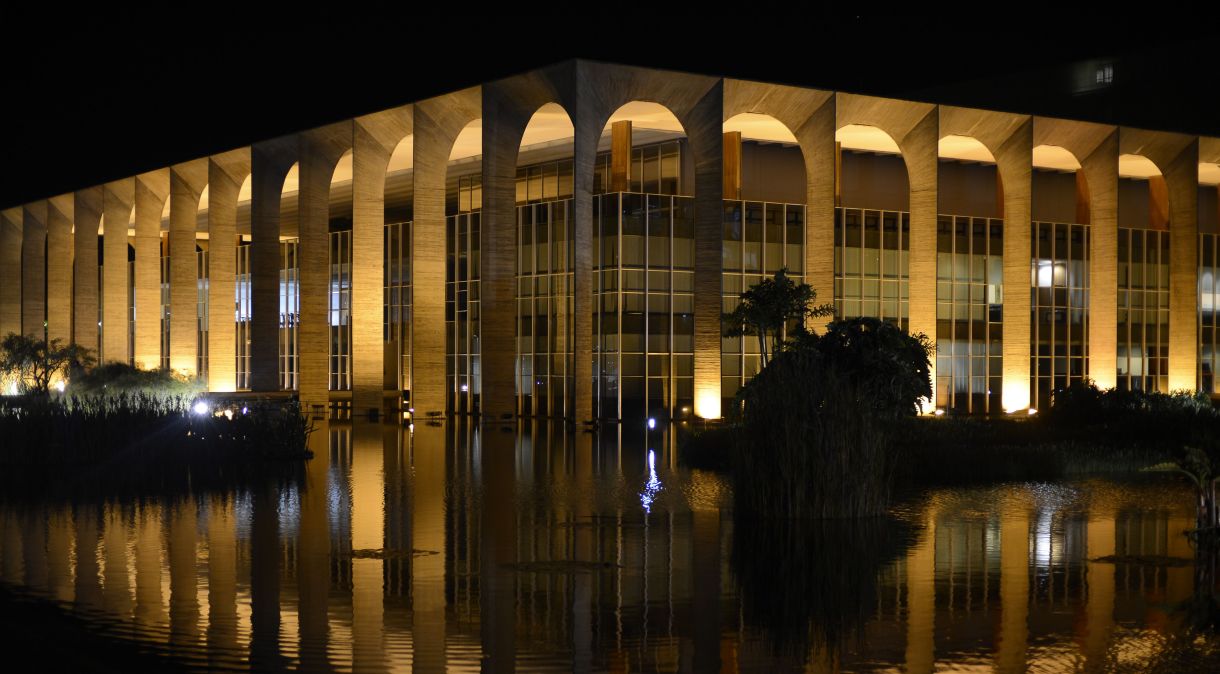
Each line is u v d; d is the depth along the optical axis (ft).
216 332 185.47
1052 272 179.22
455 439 118.21
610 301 151.33
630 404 151.23
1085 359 182.29
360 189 157.28
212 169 184.75
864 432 58.49
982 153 176.04
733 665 32.91
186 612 38.93
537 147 172.65
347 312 201.77
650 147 165.27
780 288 123.24
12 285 254.68
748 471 58.75
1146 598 40.68
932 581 43.34
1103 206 163.02
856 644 34.94
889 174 179.11
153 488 71.61
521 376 166.50
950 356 169.99
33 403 98.89
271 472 81.56
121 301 217.77
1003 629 36.50
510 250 140.87
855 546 50.47
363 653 34.06
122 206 216.33
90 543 51.57
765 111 140.87
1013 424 116.98
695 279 136.67
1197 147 168.04
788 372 59.36
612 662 33.30
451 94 144.15
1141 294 186.91
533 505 63.62
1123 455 82.94
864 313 164.04
